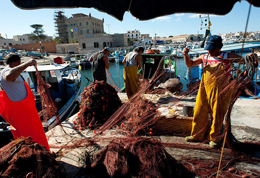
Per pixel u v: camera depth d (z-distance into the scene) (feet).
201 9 8.99
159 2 8.53
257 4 8.49
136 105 13.55
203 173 7.96
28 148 7.33
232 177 7.64
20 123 9.16
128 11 8.35
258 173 7.92
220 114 9.24
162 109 13.08
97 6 7.70
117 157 7.54
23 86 9.23
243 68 8.86
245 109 15.23
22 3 6.73
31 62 8.82
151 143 8.05
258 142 10.19
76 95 31.81
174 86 19.89
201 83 9.86
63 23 247.91
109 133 12.01
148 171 7.00
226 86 8.98
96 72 18.43
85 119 13.58
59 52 192.95
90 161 8.86
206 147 9.82
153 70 27.66
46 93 11.95
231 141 9.32
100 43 195.93
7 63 9.28
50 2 7.04
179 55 75.66
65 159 9.43
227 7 8.99
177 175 7.47
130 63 16.84
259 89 25.41
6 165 6.89
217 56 9.57
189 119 10.89
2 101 8.91
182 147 9.95
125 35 218.18
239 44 39.17
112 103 15.12
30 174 6.45
